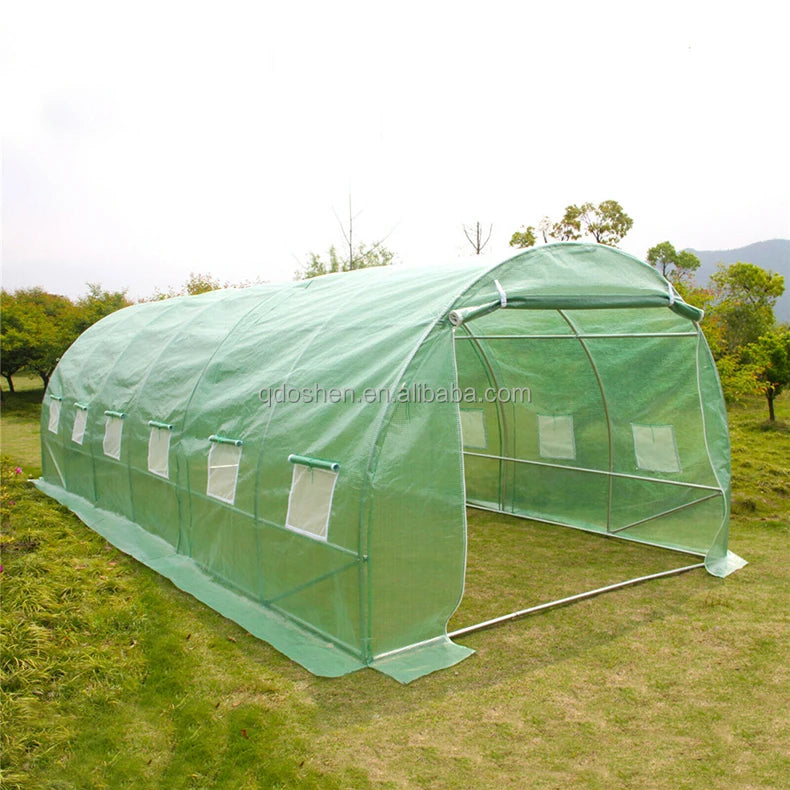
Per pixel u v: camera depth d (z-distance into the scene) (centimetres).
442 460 526
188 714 443
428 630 531
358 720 434
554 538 854
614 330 776
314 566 547
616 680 486
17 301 2936
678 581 684
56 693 470
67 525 902
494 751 402
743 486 1026
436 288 589
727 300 2289
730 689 473
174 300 1120
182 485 762
